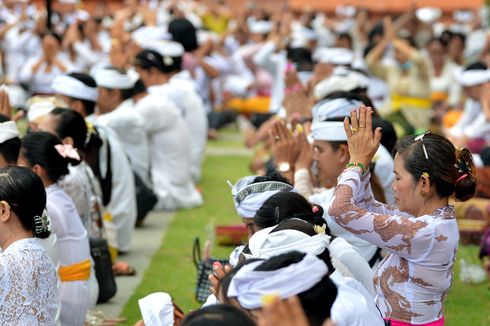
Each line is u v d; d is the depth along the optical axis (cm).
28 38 4416
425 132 1209
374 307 1085
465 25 5675
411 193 1186
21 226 1283
